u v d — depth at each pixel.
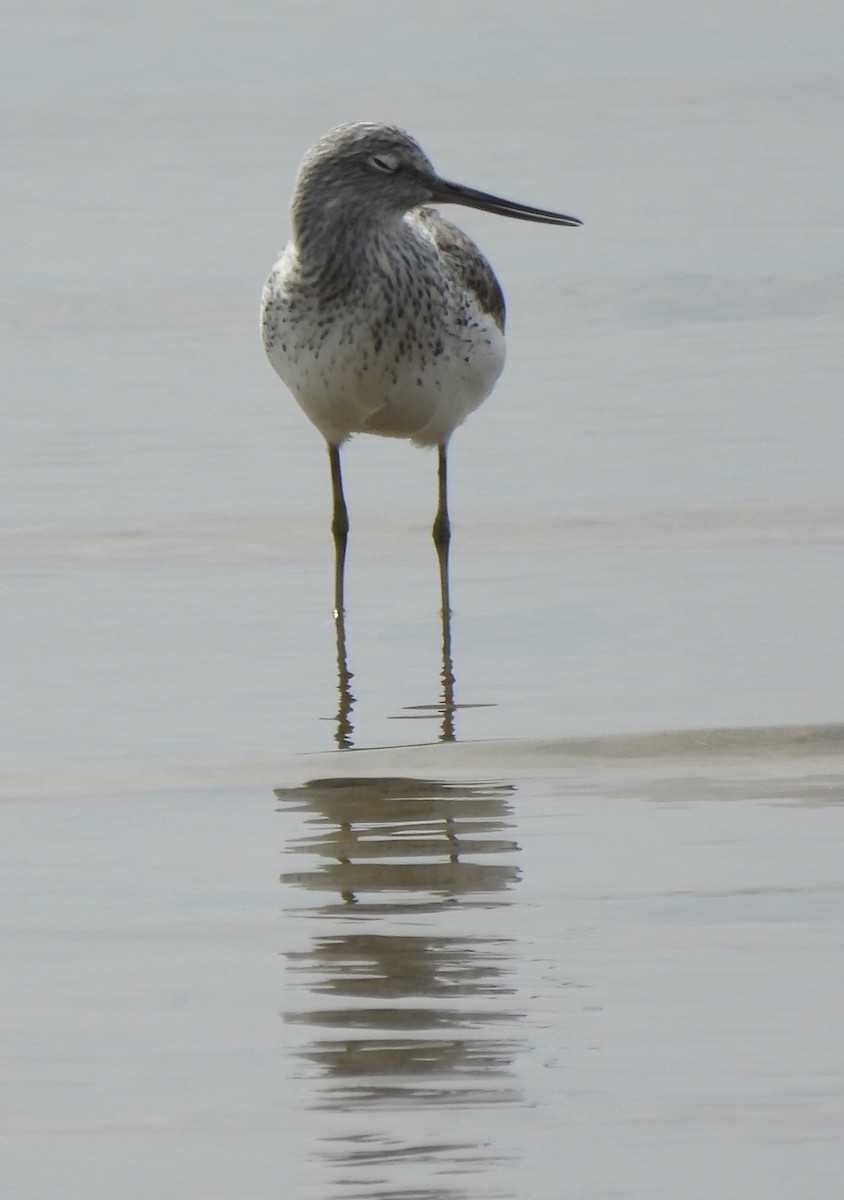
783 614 12.84
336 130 13.09
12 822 9.73
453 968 7.98
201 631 12.87
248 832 9.55
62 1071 7.25
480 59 32.34
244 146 27.61
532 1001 7.66
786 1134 6.71
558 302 20.98
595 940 8.22
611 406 17.64
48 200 25.27
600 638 12.52
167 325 20.47
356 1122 6.89
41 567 14.11
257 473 16.28
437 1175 6.54
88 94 30.19
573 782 10.12
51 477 16.08
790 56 32.53
